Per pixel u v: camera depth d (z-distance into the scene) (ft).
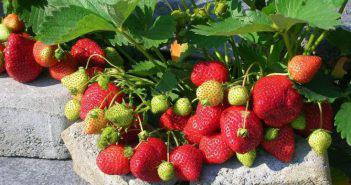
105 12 1.47
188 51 1.53
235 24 1.30
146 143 1.35
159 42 1.38
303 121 1.34
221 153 1.34
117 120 1.34
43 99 1.54
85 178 1.54
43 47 1.52
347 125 1.33
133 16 1.43
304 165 1.34
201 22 1.43
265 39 1.45
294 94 1.29
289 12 1.28
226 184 1.34
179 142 1.43
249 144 1.28
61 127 1.57
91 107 1.43
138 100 1.53
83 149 1.47
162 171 1.30
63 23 1.39
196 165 1.33
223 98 1.33
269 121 1.30
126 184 1.39
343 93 1.40
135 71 1.45
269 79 1.30
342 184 1.53
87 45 1.57
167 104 1.36
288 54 1.39
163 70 1.47
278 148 1.34
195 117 1.35
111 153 1.36
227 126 1.28
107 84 1.42
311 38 1.47
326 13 1.21
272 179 1.34
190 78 1.44
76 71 1.54
